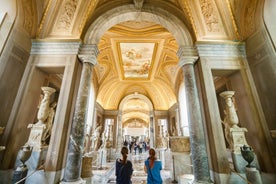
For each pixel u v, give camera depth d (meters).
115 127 14.16
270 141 3.88
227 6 5.25
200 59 4.78
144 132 30.19
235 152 3.74
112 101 14.95
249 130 4.34
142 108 22.45
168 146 10.11
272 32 4.14
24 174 3.07
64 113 4.11
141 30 8.26
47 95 4.17
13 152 3.82
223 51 4.90
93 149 9.50
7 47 4.03
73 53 4.73
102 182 5.81
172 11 5.52
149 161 2.83
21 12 4.42
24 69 4.55
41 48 4.81
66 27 5.06
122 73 12.66
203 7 5.23
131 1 5.46
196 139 4.00
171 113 13.68
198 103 4.35
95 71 11.17
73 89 4.51
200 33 5.12
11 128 3.91
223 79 5.90
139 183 5.80
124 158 2.79
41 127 3.87
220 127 4.08
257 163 3.76
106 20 5.23
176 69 10.87
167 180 6.30
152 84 14.29
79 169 3.74
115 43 9.08
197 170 3.76
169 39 8.66
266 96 4.14
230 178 3.58
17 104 4.16
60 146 3.86
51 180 3.48
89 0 5.05
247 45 4.89
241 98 4.71
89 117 10.66
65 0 5.13
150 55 10.25
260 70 4.37
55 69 4.91
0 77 3.80
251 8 4.73
